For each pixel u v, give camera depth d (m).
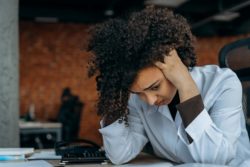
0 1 2.36
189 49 1.00
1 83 2.33
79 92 8.01
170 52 0.91
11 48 2.39
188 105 0.95
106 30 0.93
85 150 1.30
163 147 1.14
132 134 1.16
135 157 1.22
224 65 1.44
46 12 6.93
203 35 8.16
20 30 7.72
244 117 1.23
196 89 0.96
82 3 6.95
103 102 1.00
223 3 6.46
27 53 7.76
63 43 8.00
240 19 7.62
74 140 1.47
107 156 1.14
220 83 1.03
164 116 1.06
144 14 0.93
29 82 7.74
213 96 1.02
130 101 1.15
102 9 7.16
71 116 5.50
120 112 1.06
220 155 0.95
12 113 2.36
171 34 0.90
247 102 1.36
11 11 2.40
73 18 7.11
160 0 6.28
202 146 0.96
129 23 0.90
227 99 1.01
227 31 8.01
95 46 0.95
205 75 1.07
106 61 0.91
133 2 6.47
